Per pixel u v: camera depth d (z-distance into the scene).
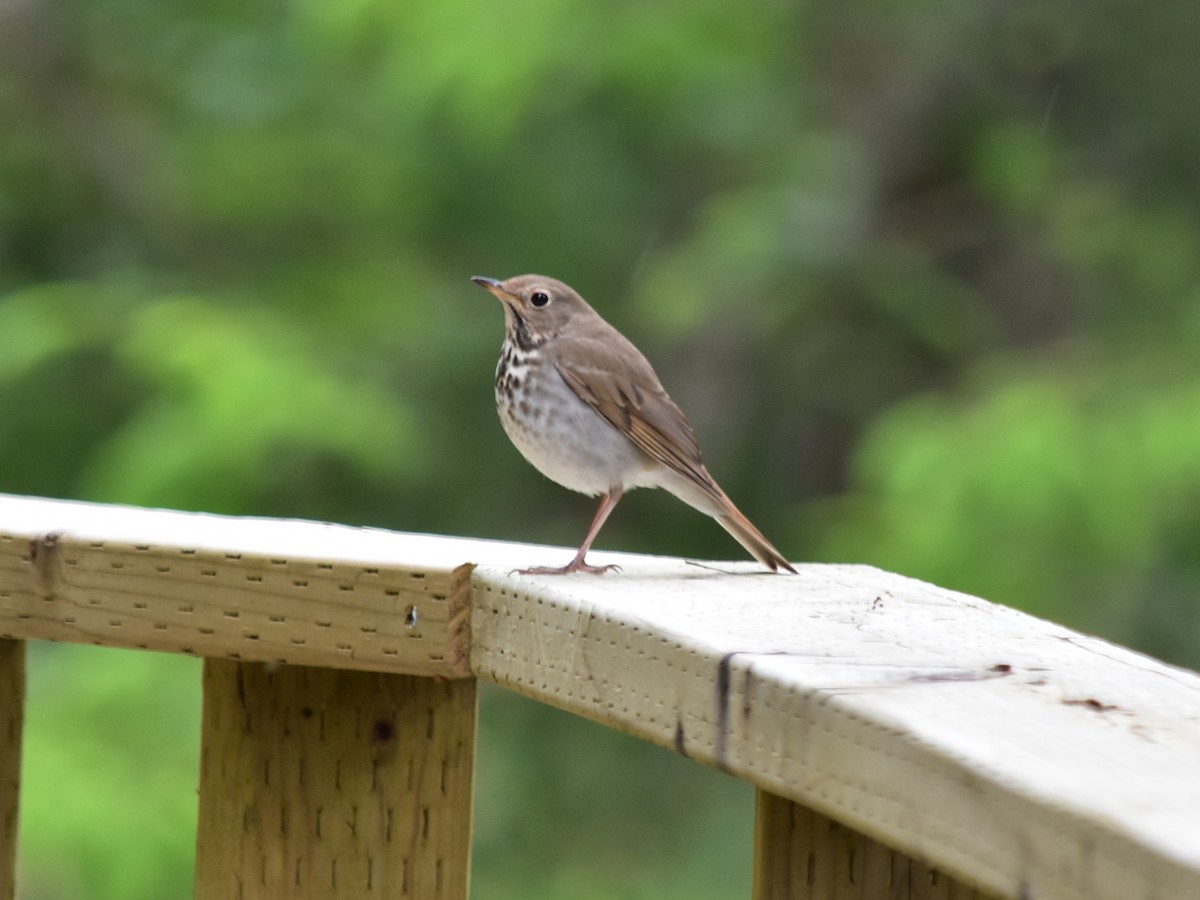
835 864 3.71
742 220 17.20
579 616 4.12
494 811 15.09
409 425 15.70
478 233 17.80
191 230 18.34
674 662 3.78
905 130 18.97
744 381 18.42
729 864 14.77
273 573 4.68
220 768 4.93
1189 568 14.38
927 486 13.82
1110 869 2.54
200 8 19.27
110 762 12.43
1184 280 16.95
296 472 15.45
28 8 19.25
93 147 18.80
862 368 18.31
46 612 4.97
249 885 4.88
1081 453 13.79
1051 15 17.05
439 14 16.41
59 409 16.61
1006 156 17.61
